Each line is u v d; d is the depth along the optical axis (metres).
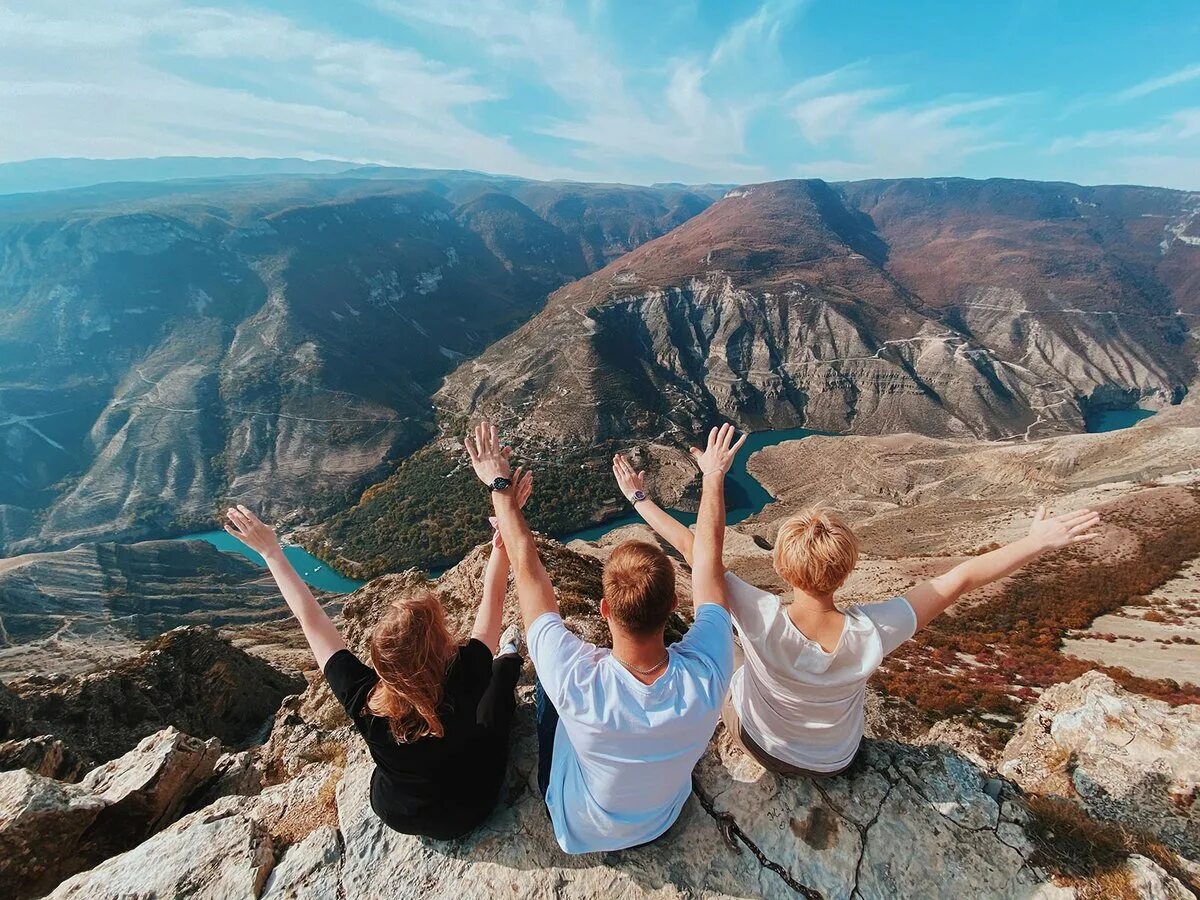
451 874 4.47
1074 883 4.37
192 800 8.81
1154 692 35.47
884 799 4.92
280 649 53.78
